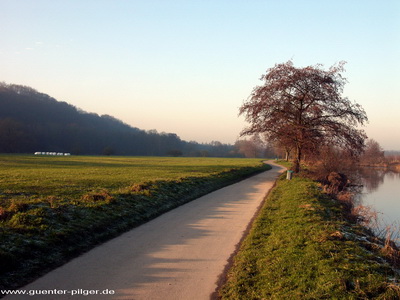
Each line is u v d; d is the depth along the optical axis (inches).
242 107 1227.9
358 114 1127.6
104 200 523.2
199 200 713.0
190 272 293.3
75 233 373.7
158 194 655.8
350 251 330.0
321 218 474.0
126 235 414.3
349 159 1321.4
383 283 252.8
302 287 250.1
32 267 284.4
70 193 608.7
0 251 281.3
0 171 1104.8
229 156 6210.6
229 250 360.2
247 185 1031.0
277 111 1179.3
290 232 403.5
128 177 996.6
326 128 1132.5
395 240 461.4
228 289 258.4
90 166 1584.6
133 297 240.4
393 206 888.9
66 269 291.7
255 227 450.6
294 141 1203.9
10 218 375.2
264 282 266.4
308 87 1115.9
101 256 329.7
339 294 237.0
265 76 1178.0
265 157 5644.7
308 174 1261.1
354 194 1082.7
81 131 5949.8
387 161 3472.0
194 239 399.9
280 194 781.3
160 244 376.2
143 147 6501.0
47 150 5093.5
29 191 612.4
